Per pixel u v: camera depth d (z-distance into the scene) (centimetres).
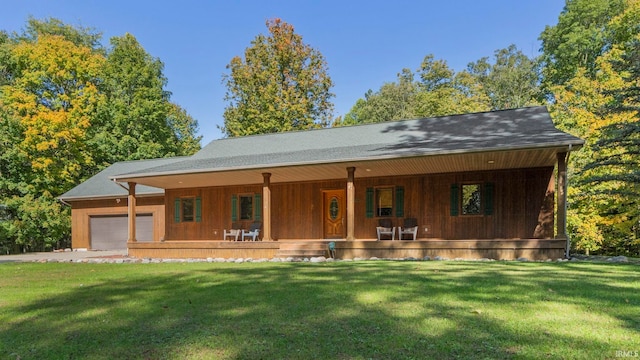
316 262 1031
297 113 2786
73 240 1975
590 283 558
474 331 345
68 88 2377
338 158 1108
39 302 538
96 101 2420
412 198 1370
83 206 1969
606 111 1288
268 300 497
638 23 2039
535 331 342
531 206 1236
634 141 1158
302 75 2848
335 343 324
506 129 1186
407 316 399
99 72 2453
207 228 1645
